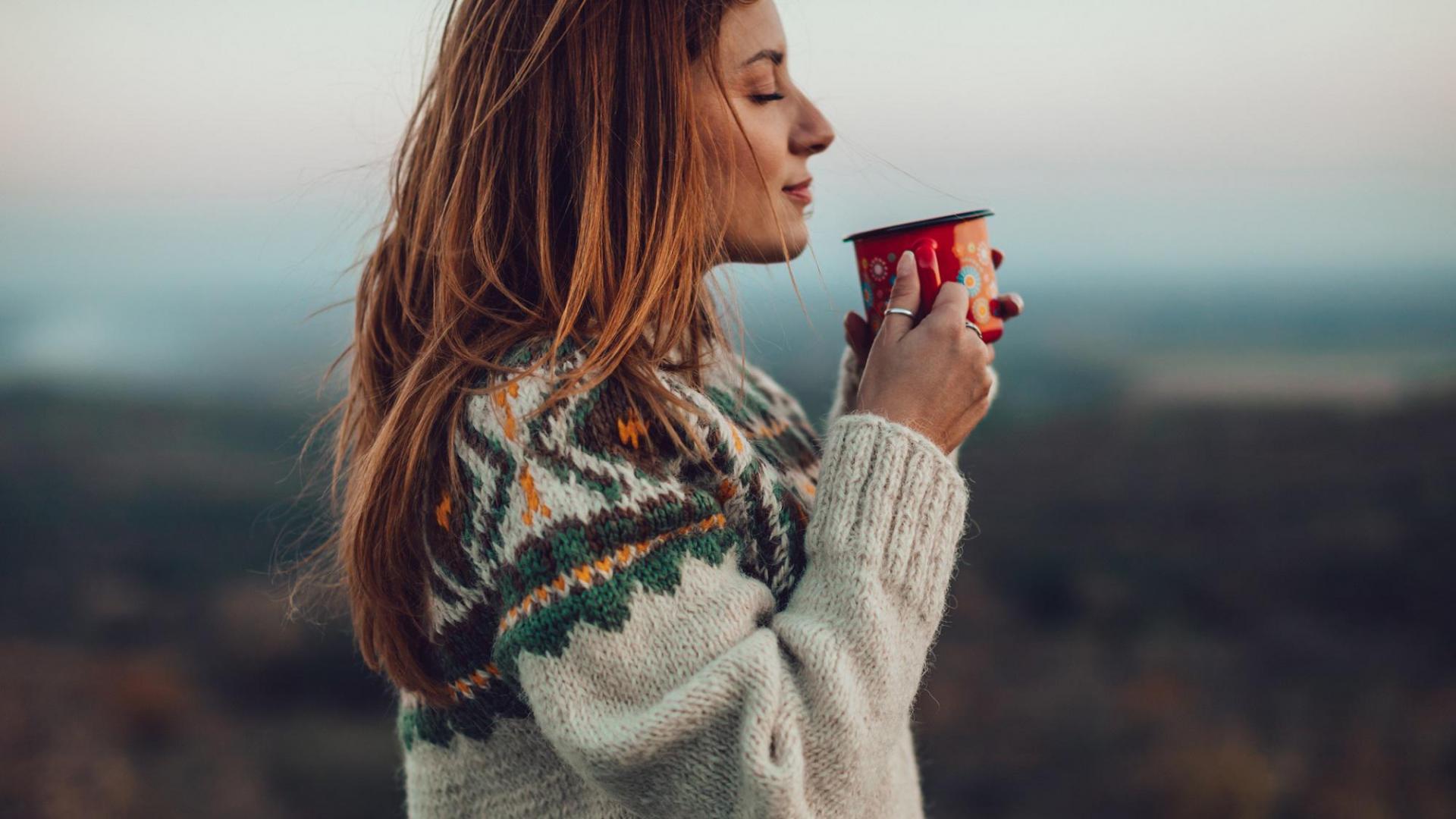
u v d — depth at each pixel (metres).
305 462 1.29
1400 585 23.52
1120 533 30.95
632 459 0.88
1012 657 18.41
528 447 0.86
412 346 1.08
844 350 1.47
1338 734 12.62
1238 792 10.20
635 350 0.94
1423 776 10.66
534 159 1.00
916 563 0.90
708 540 0.88
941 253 1.10
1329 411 60.66
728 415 1.12
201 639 19.91
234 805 10.90
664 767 0.82
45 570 28.34
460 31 1.09
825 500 0.93
